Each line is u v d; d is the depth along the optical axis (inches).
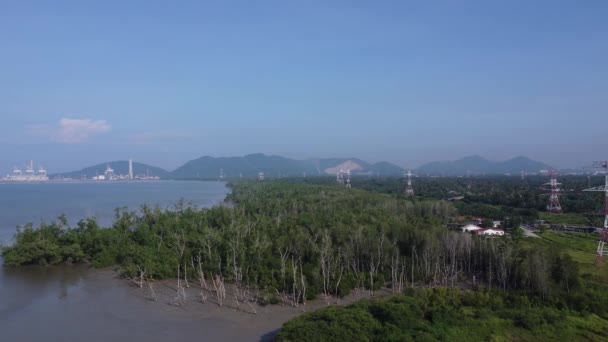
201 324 2539.4
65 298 2977.4
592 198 7736.2
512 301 2832.2
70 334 2367.1
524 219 6289.4
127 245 3998.5
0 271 3663.9
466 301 2743.6
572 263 3233.3
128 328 2464.3
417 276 3506.4
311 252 3735.2
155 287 3253.0
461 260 3821.4
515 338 2313.0
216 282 3346.5
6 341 2271.2
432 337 2160.4
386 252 3668.8
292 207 6289.4
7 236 5270.7
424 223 5064.0
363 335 2128.4
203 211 5442.9
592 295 2913.4
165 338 2335.1
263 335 2399.1
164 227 4436.5
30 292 3105.3
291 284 3139.8
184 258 3666.3
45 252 3750.0
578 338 2349.9
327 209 5930.1
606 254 4232.3
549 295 2913.4
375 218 4982.8
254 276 3339.1
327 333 2097.7
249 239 4001.0
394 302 2495.1
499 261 3476.9
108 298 2982.3
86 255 3973.9
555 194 7224.4
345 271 3491.6
